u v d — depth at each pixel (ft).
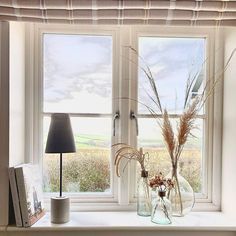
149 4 4.78
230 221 5.11
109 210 5.70
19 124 5.35
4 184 4.86
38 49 5.69
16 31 5.16
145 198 5.40
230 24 5.04
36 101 5.71
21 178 4.79
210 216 5.41
